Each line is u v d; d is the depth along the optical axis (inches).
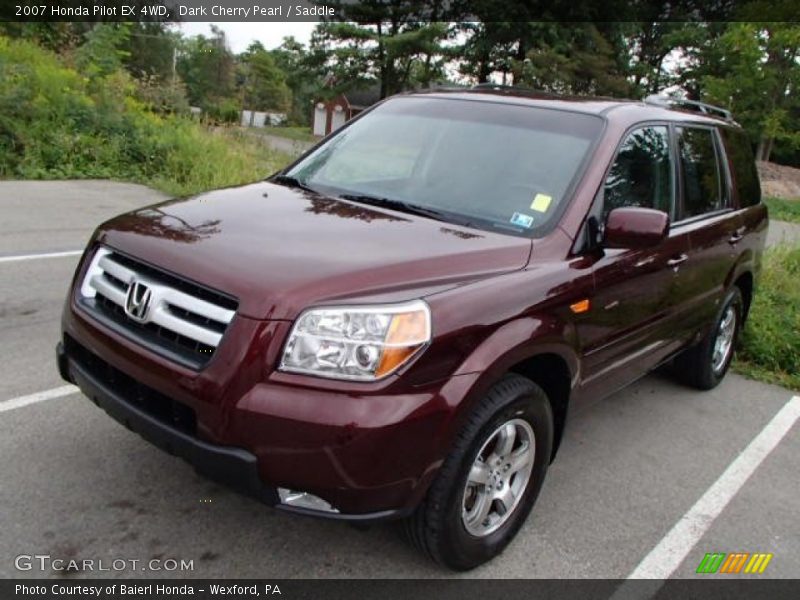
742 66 1136.2
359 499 102.3
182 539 124.7
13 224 318.0
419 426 103.6
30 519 125.1
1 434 150.2
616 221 135.9
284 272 107.3
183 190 426.6
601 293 138.9
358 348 101.9
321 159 170.6
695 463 175.9
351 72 1834.4
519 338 117.0
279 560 122.3
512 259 126.3
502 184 147.1
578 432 187.2
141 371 109.5
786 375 242.2
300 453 99.8
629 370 164.1
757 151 1289.4
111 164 457.4
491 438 117.2
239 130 669.3
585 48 1567.4
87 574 114.3
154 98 660.7
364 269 110.0
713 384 224.2
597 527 143.7
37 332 205.5
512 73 1611.7
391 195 151.0
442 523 113.1
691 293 182.7
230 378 101.4
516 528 130.6
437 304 108.5
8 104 455.5
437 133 163.3
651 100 193.5
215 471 104.2
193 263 110.8
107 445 150.0
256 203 140.6
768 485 169.2
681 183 180.1
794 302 313.4
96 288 123.1
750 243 218.5
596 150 149.0
